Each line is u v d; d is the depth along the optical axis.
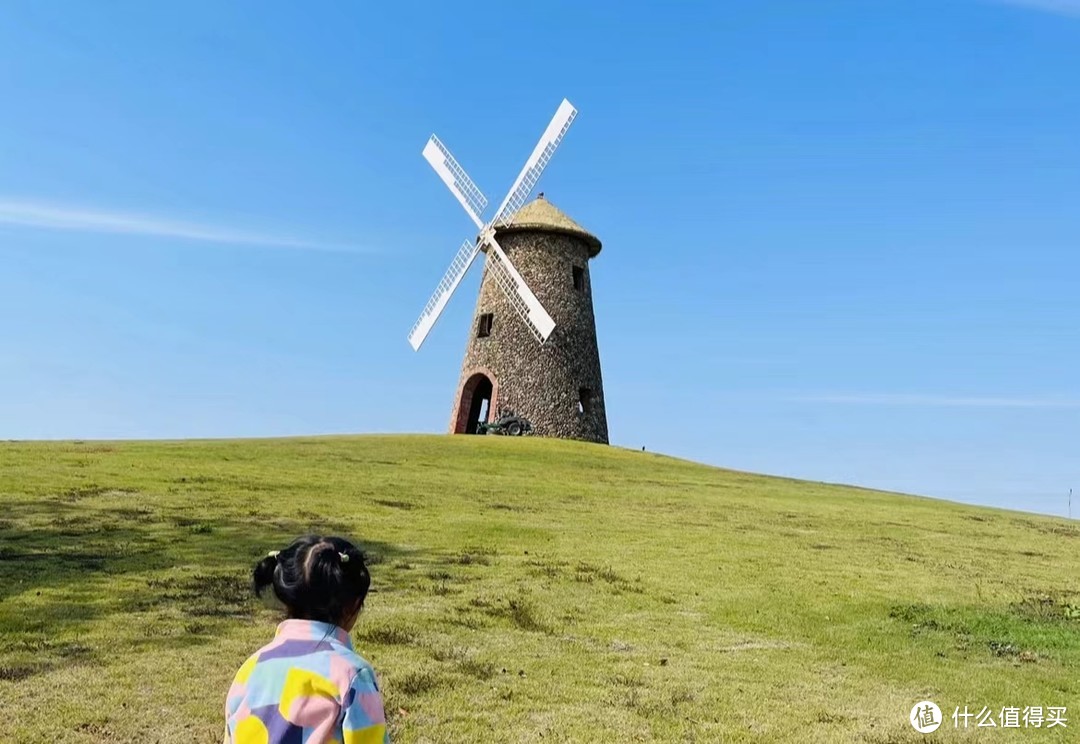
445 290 56.06
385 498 26.03
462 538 21.39
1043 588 20.75
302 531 20.28
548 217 55.78
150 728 9.85
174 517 20.84
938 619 16.89
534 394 53.06
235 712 4.57
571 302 55.12
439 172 57.38
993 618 17.16
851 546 24.95
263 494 24.70
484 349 54.75
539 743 10.16
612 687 12.14
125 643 12.38
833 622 16.36
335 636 4.77
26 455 28.39
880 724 11.41
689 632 15.12
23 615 13.19
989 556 25.38
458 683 11.85
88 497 22.34
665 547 22.36
